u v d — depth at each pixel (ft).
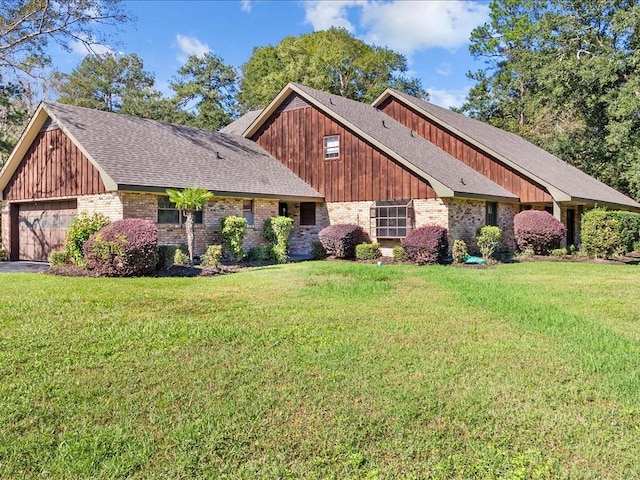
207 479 10.71
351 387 15.55
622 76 88.48
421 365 17.70
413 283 37.27
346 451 11.82
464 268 49.37
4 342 20.10
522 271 46.96
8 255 62.13
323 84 134.21
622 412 13.92
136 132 58.54
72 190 53.62
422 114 75.25
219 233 55.72
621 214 60.08
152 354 18.76
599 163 103.96
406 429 12.87
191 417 13.50
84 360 18.07
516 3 135.54
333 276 41.09
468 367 17.54
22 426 13.02
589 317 25.84
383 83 150.10
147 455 11.64
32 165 58.85
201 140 65.57
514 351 19.49
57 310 26.21
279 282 37.40
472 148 70.13
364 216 62.85
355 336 21.50
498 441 12.32
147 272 42.29
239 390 15.29
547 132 124.16
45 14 68.49
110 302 28.58
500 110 137.08
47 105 54.54
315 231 67.41
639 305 29.17
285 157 70.54
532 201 64.69
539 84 101.35
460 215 58.59
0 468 11.09
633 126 83.92
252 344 20.15
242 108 156.04
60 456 11.53
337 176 65.31
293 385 15.70
